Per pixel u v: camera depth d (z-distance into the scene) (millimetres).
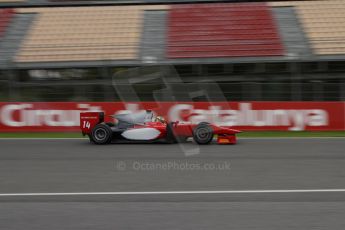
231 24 30188
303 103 20672
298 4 32812
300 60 24766
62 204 7926
